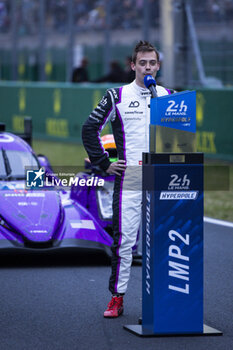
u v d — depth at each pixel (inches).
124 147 345.4
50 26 1747.0
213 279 455.2
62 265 487.8
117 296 357.4
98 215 510.6
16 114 1649.9
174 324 319.3
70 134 1459.2
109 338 319.9
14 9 1732.3
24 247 460.8
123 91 345.4
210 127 1140.5
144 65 342.0
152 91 326.3
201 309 320.8
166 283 315.3
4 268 477.1
